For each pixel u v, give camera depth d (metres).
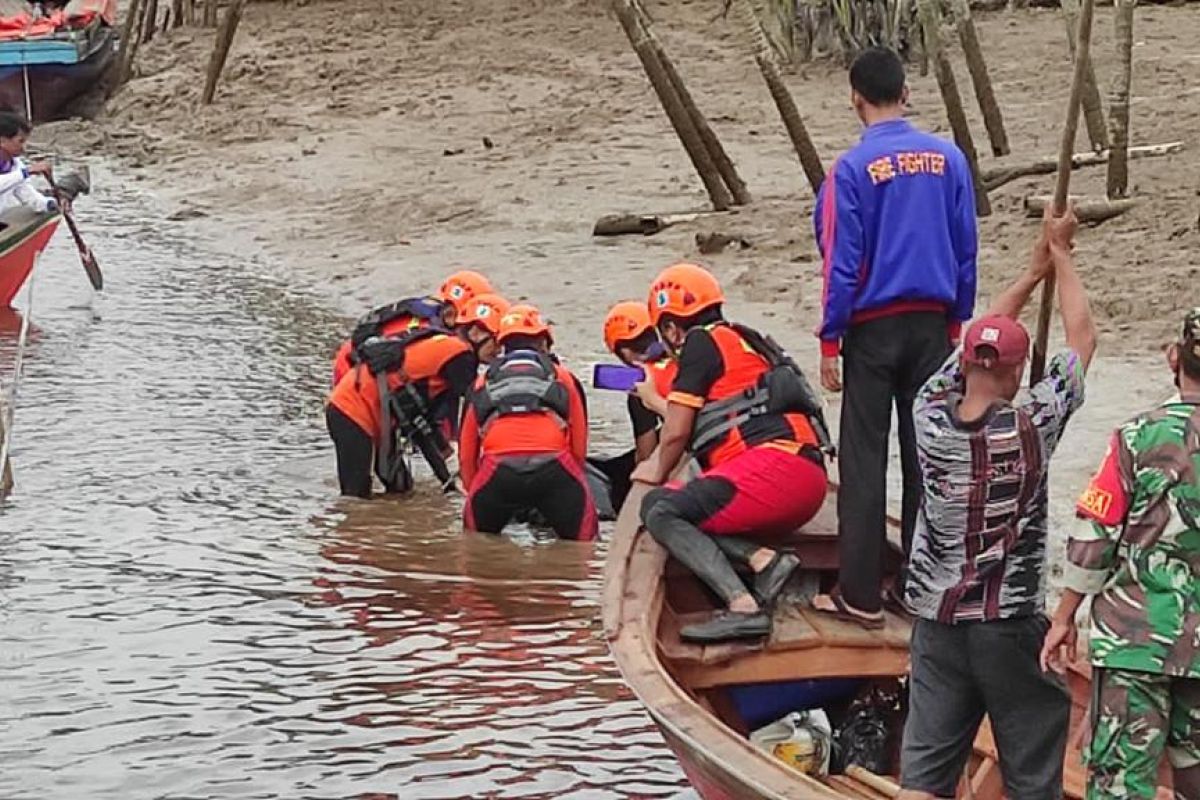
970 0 38.16
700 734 7.75
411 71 35.03
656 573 9.75
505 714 10.34
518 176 26.95
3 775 9.62
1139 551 7.06
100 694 10.63
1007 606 7.45
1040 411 7.49
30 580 12.59
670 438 10.26
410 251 23.33
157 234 25.75
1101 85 29.03
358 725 10.22
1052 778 7.61
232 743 9.99
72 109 35.94
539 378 13.49
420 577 12.59
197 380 18.25
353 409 14.47
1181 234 19.20
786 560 9.73
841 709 9.82
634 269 21.42
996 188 22.41
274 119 32.53
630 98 32.03
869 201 9.14
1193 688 7.08
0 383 18.09
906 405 9.41
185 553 13.14
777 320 18.50
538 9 39.62
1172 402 7.16
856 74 9.38
